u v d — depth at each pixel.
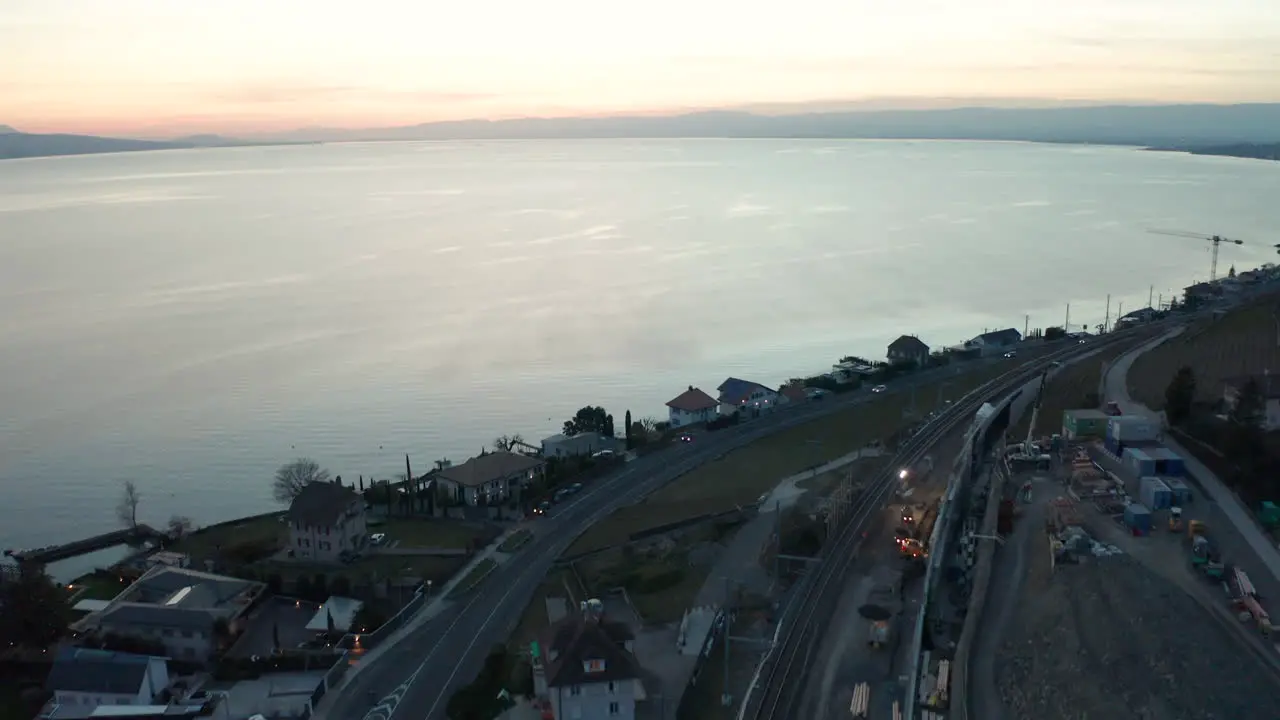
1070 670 48.59
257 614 69.25
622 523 81.44
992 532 65.88
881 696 50.06
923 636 54.91
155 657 60.03
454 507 88.31
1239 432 71.81
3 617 64.06
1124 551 59.19
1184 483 68.62
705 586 66.50
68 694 57.28
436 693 56.69
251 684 59.38
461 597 69.75
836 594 62.53
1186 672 46.44
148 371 160.38
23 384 153.38
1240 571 55.47
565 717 50.19
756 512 79.81
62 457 121.81
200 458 120.81
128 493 102.19
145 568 79.69
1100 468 74.75
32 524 102.19
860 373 129.75
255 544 82.38
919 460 88.56
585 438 106.94
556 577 72.06
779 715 49.00
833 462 92.00
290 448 123.69
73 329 190.88
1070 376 112.44
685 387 146.62
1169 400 82.00
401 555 78.25
